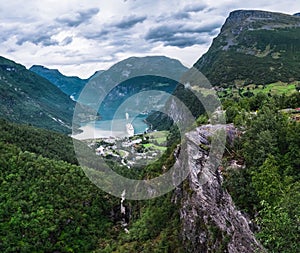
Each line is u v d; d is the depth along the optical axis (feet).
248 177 100.78
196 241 124.06
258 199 92.89
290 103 163.43
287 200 65.00
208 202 119.03
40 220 177.47
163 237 145.38
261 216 86.02
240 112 135.23
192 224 129.18
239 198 98.78
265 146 102.42
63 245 174.91
